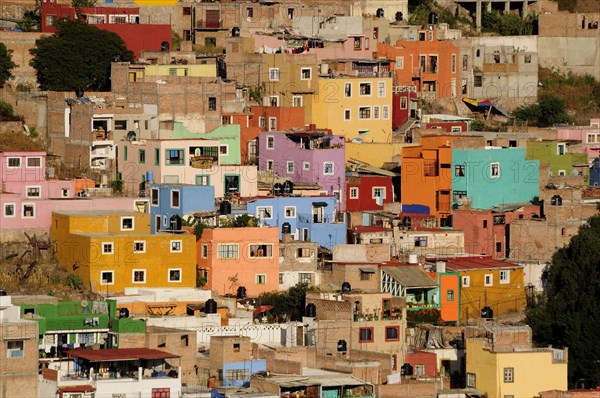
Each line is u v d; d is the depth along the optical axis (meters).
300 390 188.25
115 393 183.88
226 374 192.12
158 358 188.12
